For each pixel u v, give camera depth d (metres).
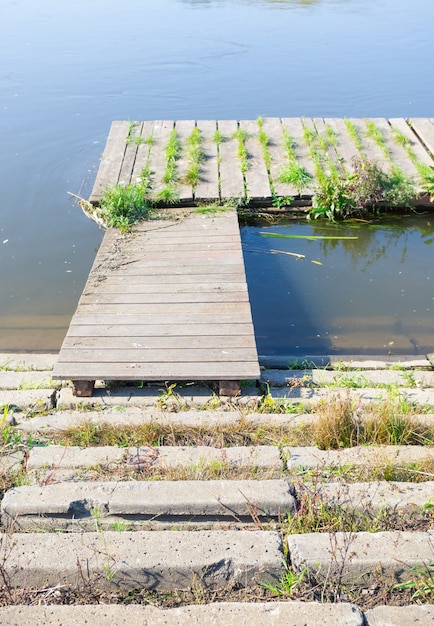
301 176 8.85
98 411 4.75
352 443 4.30
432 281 7.54
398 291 7.35
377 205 8.76
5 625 2.81
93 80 14.77
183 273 6.45
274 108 13.52
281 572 3.14
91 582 3.11
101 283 6.27
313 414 4.66
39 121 12.48
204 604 3.00
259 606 2.88
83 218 9.02
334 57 16.61
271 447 4.14
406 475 3.90
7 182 10.03
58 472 3.92
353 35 18.48
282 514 3.54
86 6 21.64
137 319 5.65
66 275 7.68
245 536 3.28
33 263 7.94
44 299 7.21
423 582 3.05
